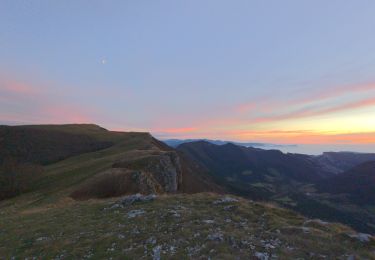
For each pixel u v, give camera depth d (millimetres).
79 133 157000
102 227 20828
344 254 13922
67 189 53219
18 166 76562
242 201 24625
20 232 23016
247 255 13742
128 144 114812
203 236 16594
